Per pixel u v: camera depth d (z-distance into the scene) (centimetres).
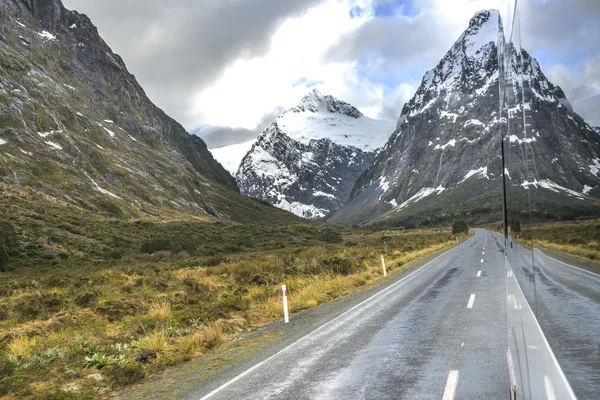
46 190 11112
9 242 5631
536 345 271
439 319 1205
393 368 802
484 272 2288
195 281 2423
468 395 630
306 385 755
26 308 1862
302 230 11638
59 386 880
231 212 19850
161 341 1141
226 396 746
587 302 191
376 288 2011
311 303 1748
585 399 192
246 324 1484
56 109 15300
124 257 5891
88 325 1532
